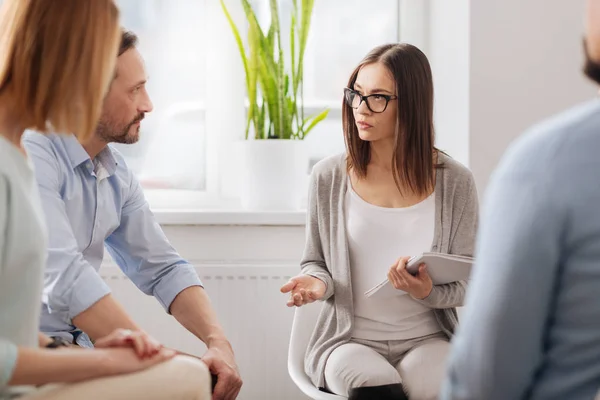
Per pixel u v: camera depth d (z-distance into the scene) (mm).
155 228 1972
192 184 2693
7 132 1162
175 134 2680
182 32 2660
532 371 879
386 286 1720
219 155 2689
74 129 1137
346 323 1844
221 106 2680
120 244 1968
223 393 1628
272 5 2428
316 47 2699
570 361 863
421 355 1726
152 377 1193
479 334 871
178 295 1884
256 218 2395
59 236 1646
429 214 1865
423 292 1707
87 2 1123
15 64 1120
